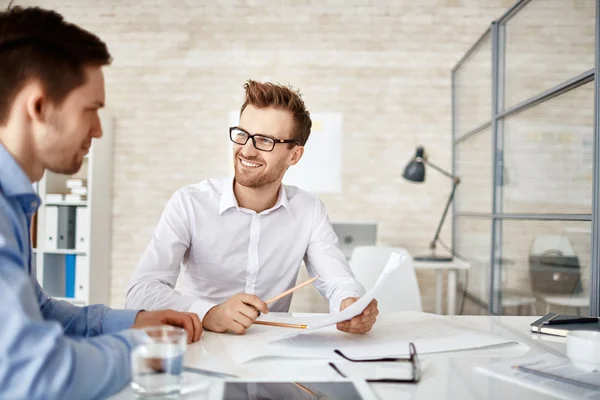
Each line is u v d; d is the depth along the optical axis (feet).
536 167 7.79
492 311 9.69
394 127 12.87
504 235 9.15
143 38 13.14
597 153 5.99
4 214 2.21
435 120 12.85
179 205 5.18
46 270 11.84
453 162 12.78
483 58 10.51
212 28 13.08
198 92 13.08
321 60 12.95
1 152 2.31
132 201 13.04
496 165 9.59
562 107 6.95
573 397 2.29
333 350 3.05
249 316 3.45
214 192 5.35
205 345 3.18
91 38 2.41
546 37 7.48
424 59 12.89
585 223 6.31
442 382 2.51
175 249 4.91
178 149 13.06
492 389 2.41
